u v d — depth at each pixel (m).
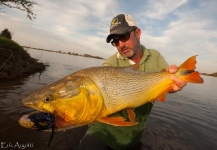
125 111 0.80
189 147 1.06
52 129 0.49
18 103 1.40
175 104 1.97
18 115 1.20
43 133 1.04
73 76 0.55
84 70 0.56
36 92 0.53
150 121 1.36
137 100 0.61
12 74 2.27
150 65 0.88
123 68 0.60
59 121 0.51
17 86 1.92
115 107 0.57
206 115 1.72
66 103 0.52
